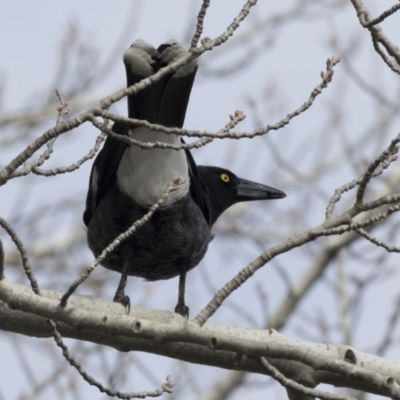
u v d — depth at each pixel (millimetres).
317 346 9938
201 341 7961
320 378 9938
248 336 9883
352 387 9906
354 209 8508
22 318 9695
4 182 8141
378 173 8742
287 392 10016
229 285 8227
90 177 13312
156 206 8406
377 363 9891
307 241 8359
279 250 8328
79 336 9883
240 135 8508
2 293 8312
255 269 8289
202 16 8492
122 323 8133
